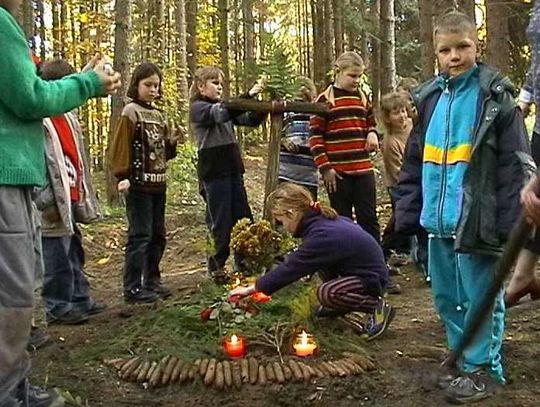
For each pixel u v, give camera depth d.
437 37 2.55
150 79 3.83
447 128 2.52
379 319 3.14
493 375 2.58
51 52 12.80
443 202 2.52
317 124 3.99
